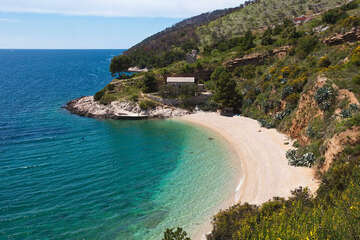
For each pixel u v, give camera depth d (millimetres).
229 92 73500
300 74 62469
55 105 91000
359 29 65062
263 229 18766
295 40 86812
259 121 63812
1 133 59750
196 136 58812
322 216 18484
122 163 44625
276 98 62656
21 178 38656
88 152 49750
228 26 190750
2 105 88688
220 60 108875
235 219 24141
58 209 30922
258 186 34156
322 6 160125
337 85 42469
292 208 22188
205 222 27906
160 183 37312
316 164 36094
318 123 42500
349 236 16188
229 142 53375
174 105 81250
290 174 36094
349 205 18875
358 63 48188
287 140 50156
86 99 91938
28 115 77125
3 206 31219
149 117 76500
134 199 33188
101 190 35500
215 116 73875
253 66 92312
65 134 60875
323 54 66375
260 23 172250
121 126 68500
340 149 31703
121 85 98500
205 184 36344
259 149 47281
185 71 100625
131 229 27391
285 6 185875
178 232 20391
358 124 31797
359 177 23328
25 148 51219
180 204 31719
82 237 26281
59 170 41656
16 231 26938
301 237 16469
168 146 52875
